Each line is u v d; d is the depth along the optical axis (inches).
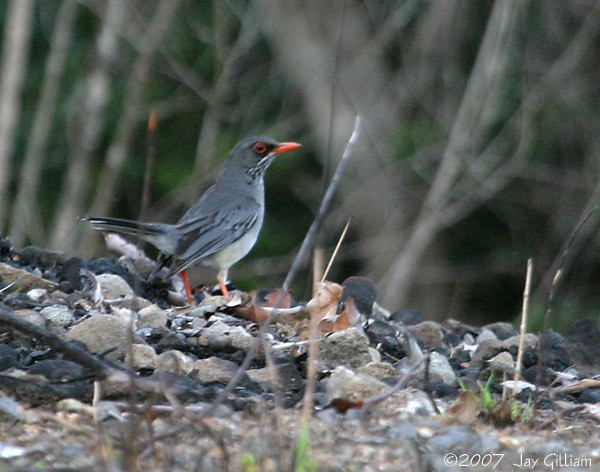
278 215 786.8
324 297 289.7
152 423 213.8
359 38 834.8
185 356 253.6
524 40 783.1
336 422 223.0
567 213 791.1
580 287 777.6
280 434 195.2
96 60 775.1
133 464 183.9
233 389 240.7
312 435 214.1
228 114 805.9
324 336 276.2
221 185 392.8
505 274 818.2
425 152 791.7
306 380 256.2
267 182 785.6
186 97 792.3
